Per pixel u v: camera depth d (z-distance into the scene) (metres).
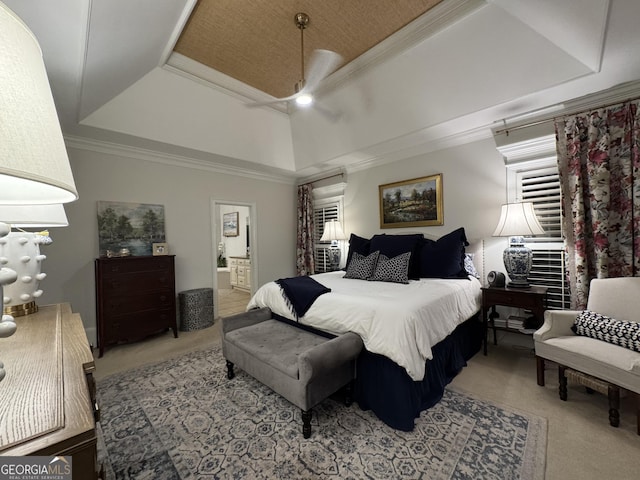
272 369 1.90
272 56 2.80
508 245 3.11
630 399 2.00
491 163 3.23
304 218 5.40
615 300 2.07
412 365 1.71
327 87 3.22
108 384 2.37
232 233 7.83
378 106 3.20
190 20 2.33
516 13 1.93
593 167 2.45
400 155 4.06
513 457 1.49
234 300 5.95
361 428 1.77
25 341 0.99
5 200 0.66
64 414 0.55
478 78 2.50
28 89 0.47
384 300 2.05
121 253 3.43
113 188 3.52
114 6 1.52
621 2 1.47
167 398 2.14
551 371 2.46
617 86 2.36
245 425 1.81
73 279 3.23
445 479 1.37
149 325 3.38
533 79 2.33
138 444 1.65
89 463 0.51
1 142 0.41
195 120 3.40
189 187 4.21
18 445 0.45
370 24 2.38
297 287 2.55
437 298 2.20
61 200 0.64
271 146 4.31
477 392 2.14
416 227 3.91
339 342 1.80
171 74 2.89
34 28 1.50
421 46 2.47
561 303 2.76
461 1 2.08
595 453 1.50
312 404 1.68
